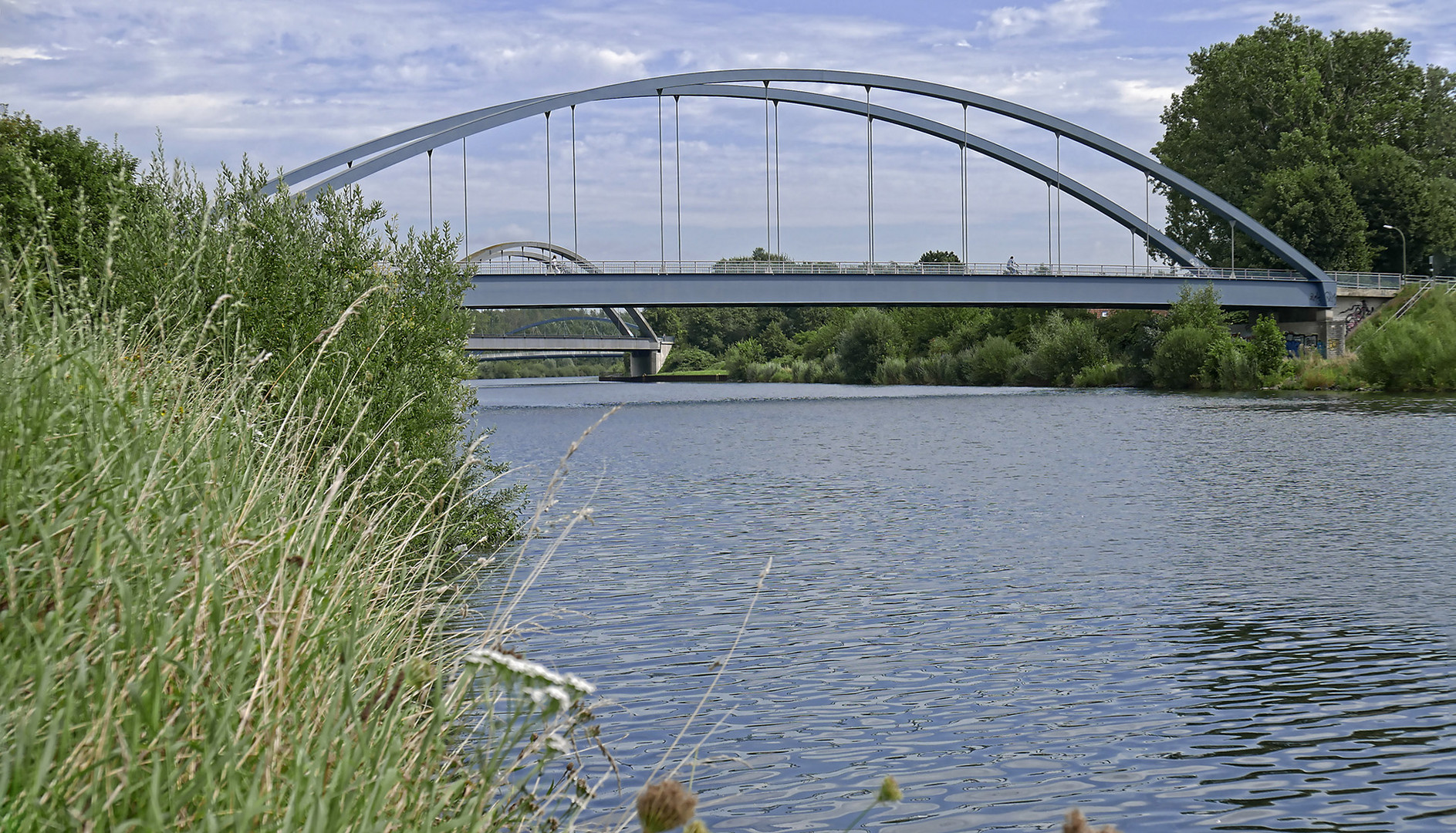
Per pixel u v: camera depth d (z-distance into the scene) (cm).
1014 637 1068
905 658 998
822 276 5709
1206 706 855
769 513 1953
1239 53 7894
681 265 5525
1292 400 5091
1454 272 7425
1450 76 8150
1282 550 1510
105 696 239
